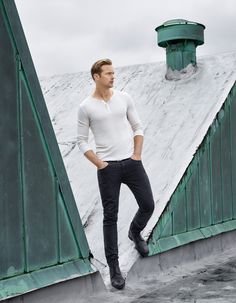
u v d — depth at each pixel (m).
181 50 7.24
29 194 3.73
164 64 7.75
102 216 5.25
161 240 4.99
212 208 6.06
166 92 7.04
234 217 6.59
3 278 3.46
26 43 3.79
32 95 3.82
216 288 4.43
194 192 5.70
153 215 5.05
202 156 5.90
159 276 4.82
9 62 3.64
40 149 3.87
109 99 4.10
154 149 6.04
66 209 4.08
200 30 7.31
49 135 3.96
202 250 5.68
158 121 6.49
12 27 3.67
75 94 7.96
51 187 3.95
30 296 3.57
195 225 5.68
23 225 3.66
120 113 4.11
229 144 6.56
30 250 3.70
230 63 7.22
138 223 4.45
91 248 4.84
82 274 4.06
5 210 3.52
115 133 4.09
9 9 3.65
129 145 4.15
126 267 4.51
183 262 5.29
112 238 4.19
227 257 5.81
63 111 7.59
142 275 4.65
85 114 4.06
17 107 3.69
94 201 5.50
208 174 6.02
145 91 7.23
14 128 3.65
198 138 5.96
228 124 6.55
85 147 4.05
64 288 3.88
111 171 4.06
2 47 3.60
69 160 6.35
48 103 7.99
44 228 3.84
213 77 7.03
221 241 6.13
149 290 4.34
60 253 3.98
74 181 5.93
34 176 3.79
